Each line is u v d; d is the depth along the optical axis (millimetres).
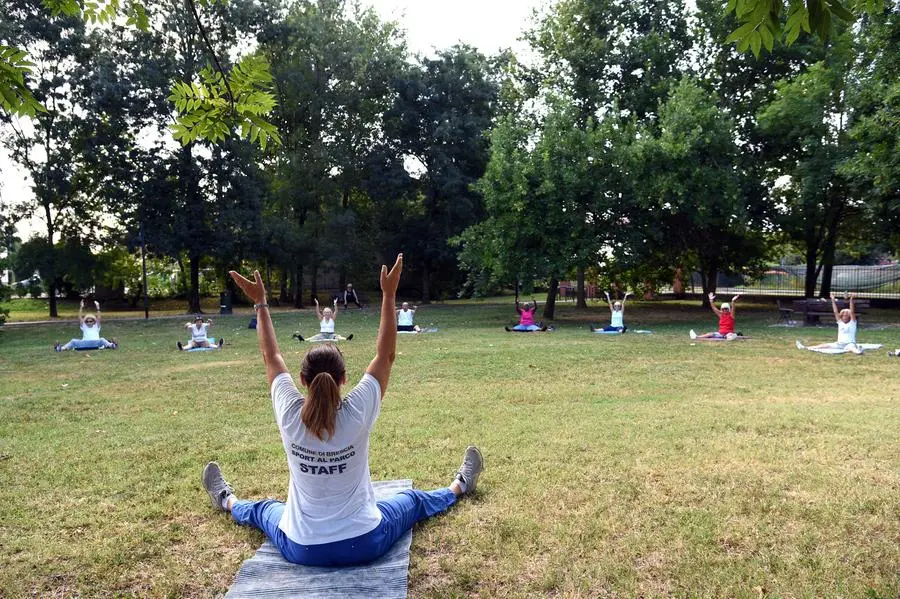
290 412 3518
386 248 38656
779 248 34281
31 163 29453
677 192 20922
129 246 30578
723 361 12531
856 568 3715
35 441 6957
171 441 6824
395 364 12562
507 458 5938
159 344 18016
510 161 23359
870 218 22984
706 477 5262
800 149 25578
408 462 5863
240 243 32281
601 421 7383
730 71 27281
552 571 3746
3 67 4141
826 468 5445
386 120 37125
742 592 3469
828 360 12547
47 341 19969
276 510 4137
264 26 31047
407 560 3764
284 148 37469
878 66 19484
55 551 4148
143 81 28453
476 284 26016
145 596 3600
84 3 4898
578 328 20969
